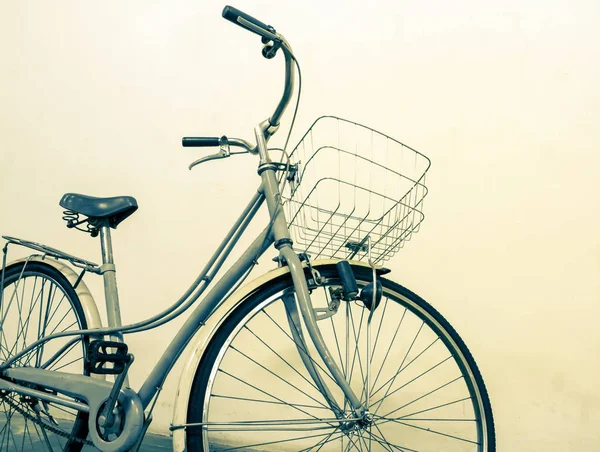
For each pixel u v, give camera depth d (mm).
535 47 1620
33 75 2160
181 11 2010
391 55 1730
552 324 1487
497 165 1600
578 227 1515
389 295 1116
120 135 1983
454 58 1678
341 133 1722
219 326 977
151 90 1982
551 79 1596
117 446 986
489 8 1673
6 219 2059
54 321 1846
